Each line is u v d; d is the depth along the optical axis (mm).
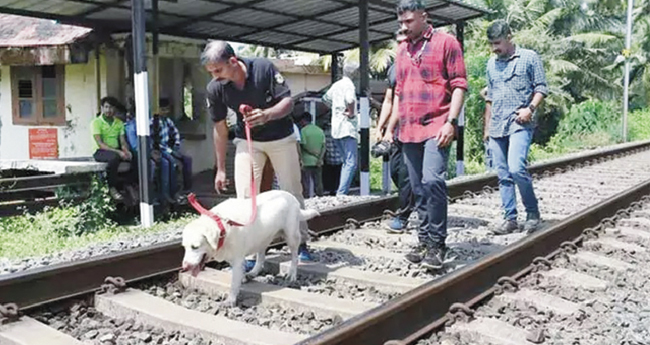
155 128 9414
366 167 9922
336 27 12359
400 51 5020
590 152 16469
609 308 4234
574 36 29750
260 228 4227
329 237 6273
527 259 5070
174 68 13195
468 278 4191
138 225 8289
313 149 10312
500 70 6336
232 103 4625
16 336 3518
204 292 4586
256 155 4828
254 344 3410
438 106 4875
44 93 12516
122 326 3836
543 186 10555
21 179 7723
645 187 8969
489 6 28219
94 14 10305
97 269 4422
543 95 6168
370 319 3271
